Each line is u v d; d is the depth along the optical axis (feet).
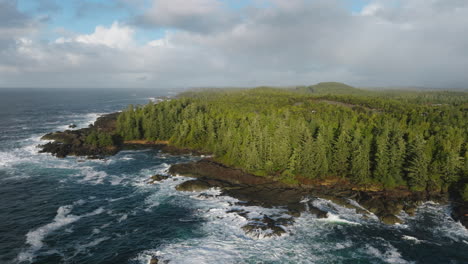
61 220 216.74
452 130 359.87
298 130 360.07
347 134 327.47
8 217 218.79
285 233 202.28
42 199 253.44
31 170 330.95
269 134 354.54
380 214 229.45
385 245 192.85
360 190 281.33
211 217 226.17
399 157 285.43
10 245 182.29
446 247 191.21
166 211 235.81
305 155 299.58
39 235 195.42
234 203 250.57
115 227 209.36
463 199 252.62
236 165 343.46
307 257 179.42
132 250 182.50
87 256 174.91
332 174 303.27
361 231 209.36
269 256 179.63
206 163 341.82
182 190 276.41
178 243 191.01
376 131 372.17
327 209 240.94
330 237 201.05
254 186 290.35
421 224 220.23
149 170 342.44
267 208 241.35
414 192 272.31
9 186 280.92
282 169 311.27
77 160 374.63
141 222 217.15
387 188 279.49
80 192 271.28
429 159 280.72
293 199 260.21
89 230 204.23
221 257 177.27
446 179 269.03
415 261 176.86
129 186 289.33
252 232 201.57
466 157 273.33
